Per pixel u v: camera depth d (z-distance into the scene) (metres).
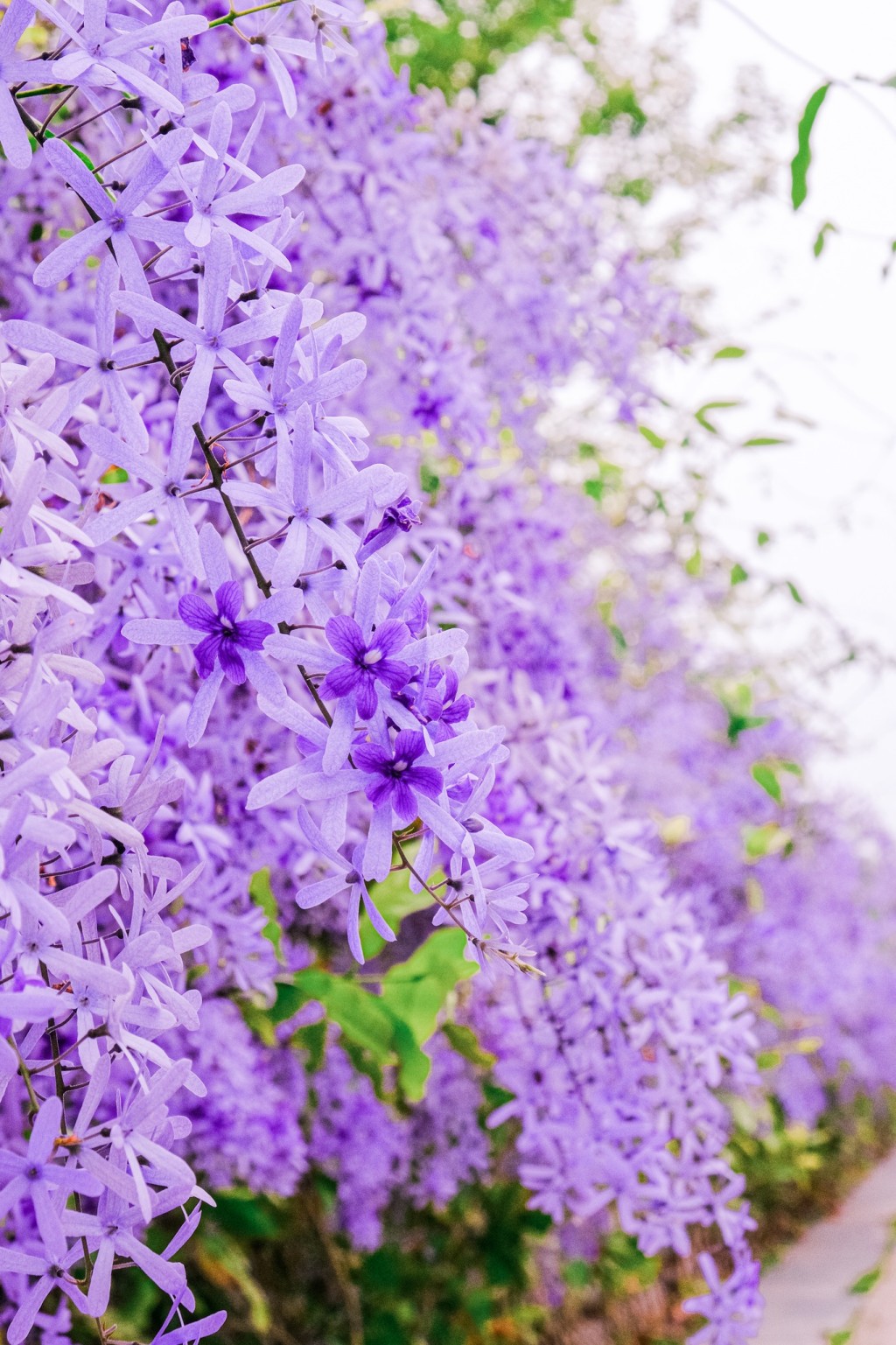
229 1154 0.88
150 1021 0.40
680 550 1.54
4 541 0.38
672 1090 0.70
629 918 0.69
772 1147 2.05
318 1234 1.27
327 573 0.40
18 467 0.38
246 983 0.70
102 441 0.40
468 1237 1.46
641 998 0.68
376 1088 0.90
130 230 0.40
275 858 0.70
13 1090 0.60
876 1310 1.75
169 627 0.39
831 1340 1.39
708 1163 0.71
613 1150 0.69
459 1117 1.28
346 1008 0.71
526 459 1.02
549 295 0.96
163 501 0.40
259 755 0.67
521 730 0.71
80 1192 0.38
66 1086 0.40
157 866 0.41
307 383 0.40
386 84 0.73
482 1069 1.17
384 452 0.77
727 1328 0.70
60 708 0.38
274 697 0.39
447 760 0.40
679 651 1.89
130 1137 0.39
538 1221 1.45
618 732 1.76
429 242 0.76
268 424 0.41
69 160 0.39
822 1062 2.82
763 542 1.27
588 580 1.64
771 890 2.12
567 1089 0.69
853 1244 2.43
